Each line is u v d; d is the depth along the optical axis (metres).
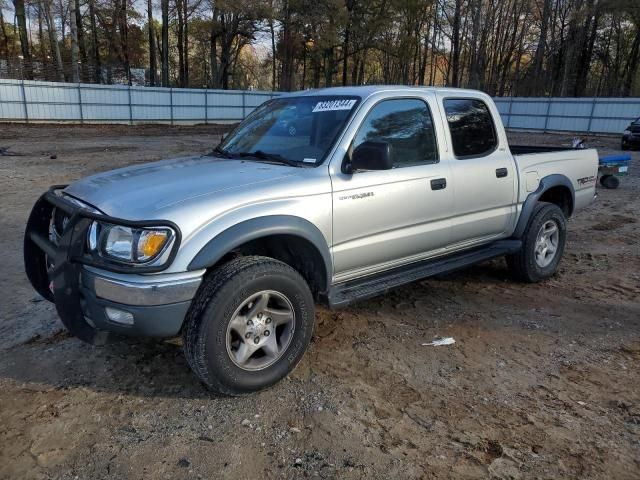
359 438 2.83
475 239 4.70
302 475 2.55
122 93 31.88
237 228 3.03
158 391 3.28
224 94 35.91
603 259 6.26
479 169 4.51
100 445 2.76
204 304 2.94
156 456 2.67
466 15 50.94
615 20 47.25
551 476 2.55
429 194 4.08
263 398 3.21
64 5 40.72
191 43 61.78
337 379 3.44
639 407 3.15
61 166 13.80
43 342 3.93
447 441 2.82
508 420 3.01
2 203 8.92
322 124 3.84
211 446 2.76
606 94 56.81
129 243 2.87
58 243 3.22
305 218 3.33
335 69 52.22
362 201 3.64
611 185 11.68
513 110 34.91
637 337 4.11
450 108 4.43
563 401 3.21
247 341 3.16
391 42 52.22
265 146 4.02
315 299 3.72
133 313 2.86
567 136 30.69
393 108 3.99
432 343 3.96
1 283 5.21
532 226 5.06
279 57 50.88
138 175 3.58
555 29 51.66
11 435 2.83
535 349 3.89
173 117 34.19
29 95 28.81
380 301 4.80
